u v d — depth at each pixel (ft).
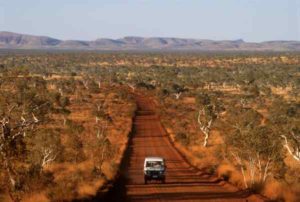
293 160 205.57
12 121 116.57
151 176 155.12
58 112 342.64
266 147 136.05
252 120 242.17
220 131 303.07
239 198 123.54
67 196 107.14
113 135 313.53
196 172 188.55
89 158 196.54
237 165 166.81
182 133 301.63
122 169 195.52
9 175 96.73
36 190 106.11
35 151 161.38
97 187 132.77
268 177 140.26
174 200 121.90
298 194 120.06
